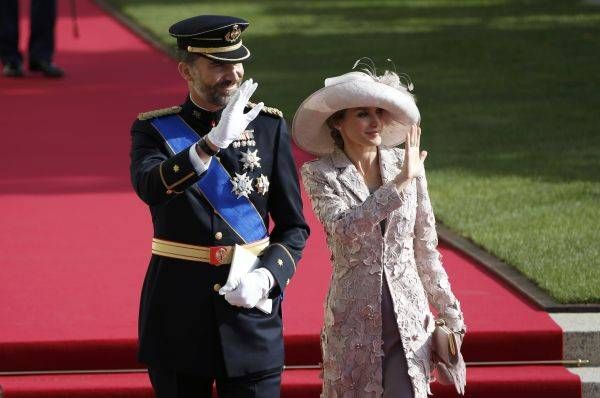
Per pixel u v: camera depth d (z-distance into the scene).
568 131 46.97
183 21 19.48
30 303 28.55
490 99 54.00
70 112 53.25
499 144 44.91
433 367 20.72
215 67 19.23
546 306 27.80
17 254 32.59
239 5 87.81
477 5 85.00
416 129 19.75
